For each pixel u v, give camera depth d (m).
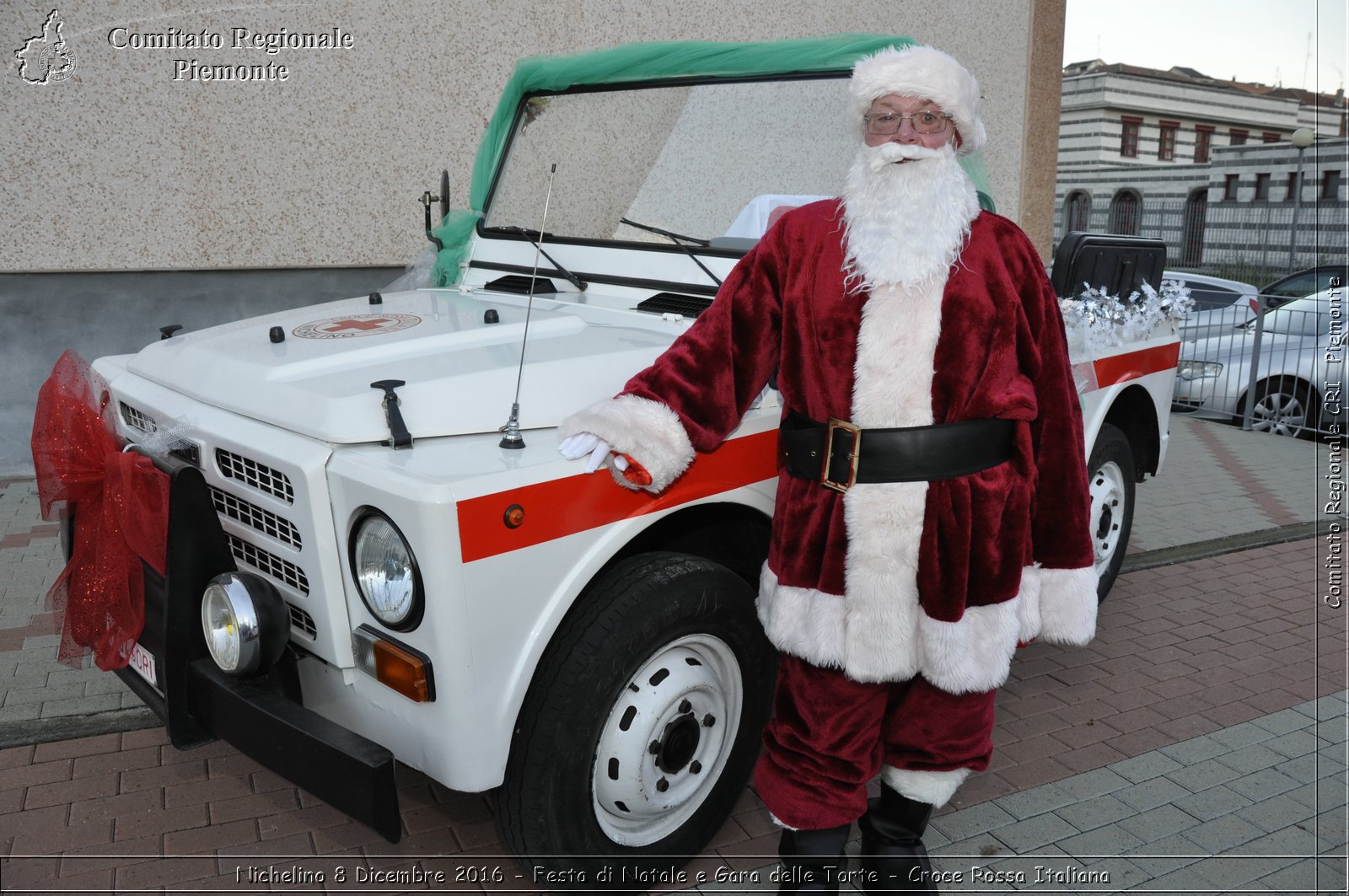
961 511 1.96
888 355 1.95
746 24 7.24
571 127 3.29
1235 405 8.50
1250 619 4.25
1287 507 5.95
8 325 5.65
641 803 2.30
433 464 1.95
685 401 2.10
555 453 2.04
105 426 2.31
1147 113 32.31
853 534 2.00
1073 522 2.09
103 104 5.56
